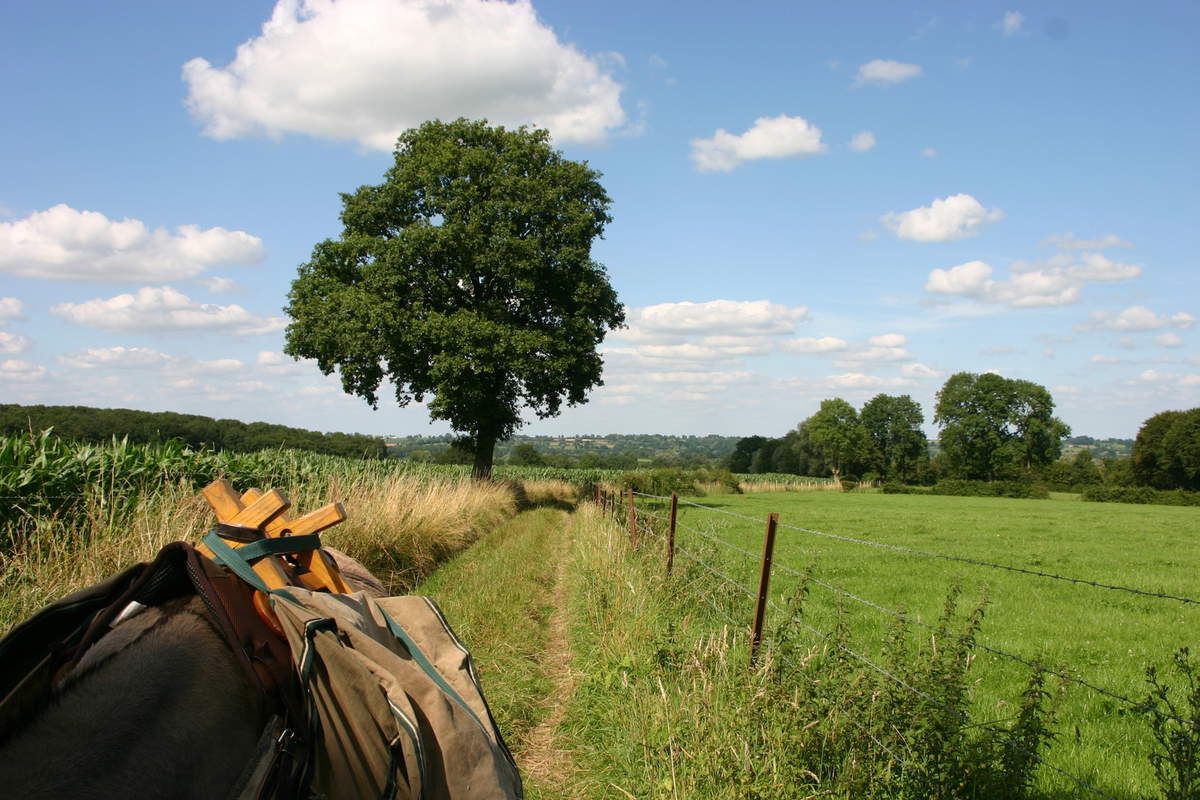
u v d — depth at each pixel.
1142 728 6.91
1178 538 25.38
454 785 2.11
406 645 2.54
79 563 6.68
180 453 12.05
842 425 101.75
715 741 4.66
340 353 30.47
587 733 5.86
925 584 14.64
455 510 16.67
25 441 9.63
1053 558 19.64
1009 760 3.94
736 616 8.00
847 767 4.09
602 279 33.69
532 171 33.53
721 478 61.06
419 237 30.03
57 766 1.61
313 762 2.02
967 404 91.94
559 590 11.89
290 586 2.33
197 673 1.94
